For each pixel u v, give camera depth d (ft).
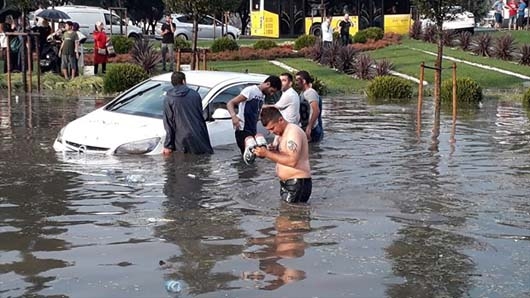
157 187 31.35
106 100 68.90
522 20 157.38
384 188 31.94
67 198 29.27
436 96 59.62
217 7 82.64
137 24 180.34
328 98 75.87
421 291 19.75
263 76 44.75
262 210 27.91
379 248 23.41
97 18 138.82
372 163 37.76
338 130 49.98
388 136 47.39
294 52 113.39
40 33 85.87
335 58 100.89
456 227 25.91
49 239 24.00
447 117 59.11
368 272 21.16
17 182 31.86
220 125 40.68
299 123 40.29
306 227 25.64
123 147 37.70
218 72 45.16
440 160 38.86
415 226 25.96
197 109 38.58
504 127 52.75
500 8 172.24
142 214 27.12
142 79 77.05
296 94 39.45
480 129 51.55
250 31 160.15
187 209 27.91
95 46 87.66
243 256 22.43
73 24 85.15
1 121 51.90
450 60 108.17
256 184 32.19
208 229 25.29
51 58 87.15
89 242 23.73
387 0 142.20
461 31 128.77
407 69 99.91
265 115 28.99
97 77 82.07
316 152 40.88
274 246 23.45
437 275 21.01
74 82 80.02
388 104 69.72
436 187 32.19
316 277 20.68
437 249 23.40
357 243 23.89
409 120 56.54
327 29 110.63
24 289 19.69
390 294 19.51
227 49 114.21
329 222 26.32
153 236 24.43
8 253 22.59
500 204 29.25
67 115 56.03
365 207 28.55
